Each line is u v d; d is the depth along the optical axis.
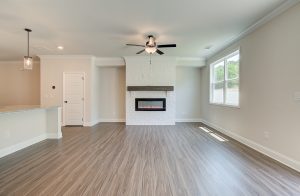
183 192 2.24
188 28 4.09
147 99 7.05
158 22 3.77
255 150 3.91
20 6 3.07
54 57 6.78
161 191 2.27
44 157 3.50
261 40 3.73
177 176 2.69
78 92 6.88
